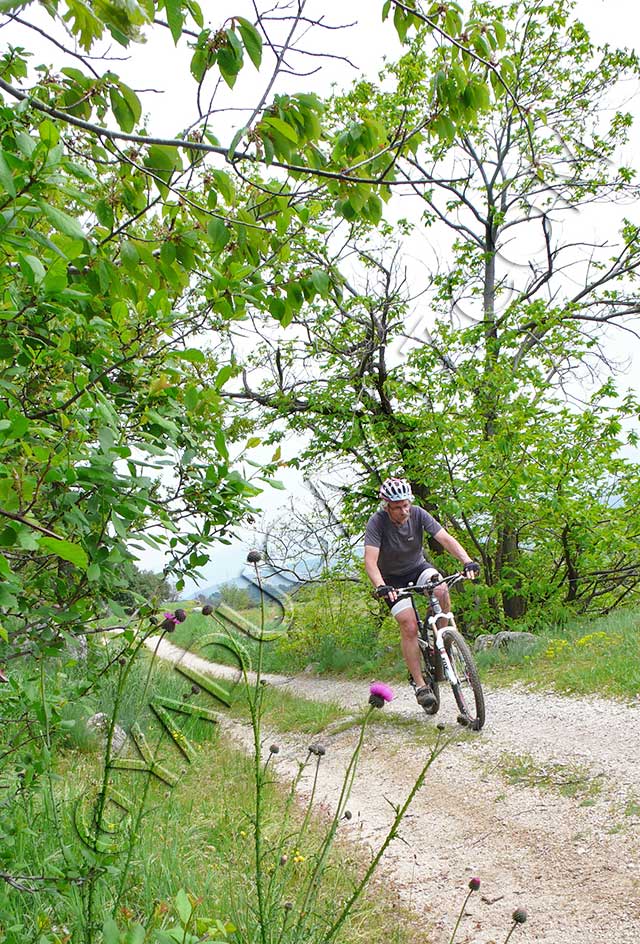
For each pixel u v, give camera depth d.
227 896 3.51
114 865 2.67
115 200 2.66
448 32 2.88
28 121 2.22
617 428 13.59
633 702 7.27
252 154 2.55
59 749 4.77
